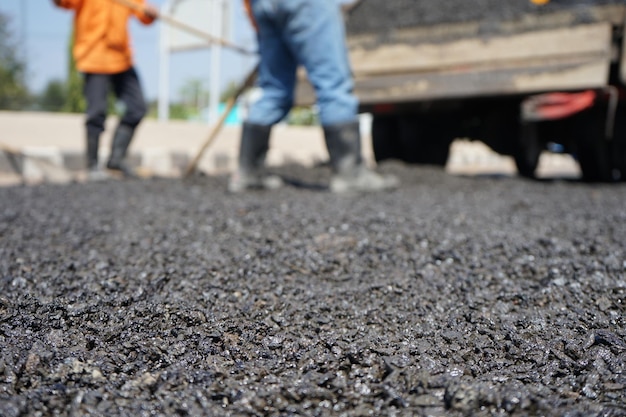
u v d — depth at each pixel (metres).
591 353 1.49
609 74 4.25
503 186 4.45
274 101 3.84
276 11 3.55
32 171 5.16
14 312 1.74
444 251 2.36
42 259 2.30
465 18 4.37
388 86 4.54
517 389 1.27
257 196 3.68
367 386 1.33
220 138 9.86
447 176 4.82
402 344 1.57
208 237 2.65
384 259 2.32
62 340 1.56
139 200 3.60
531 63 4.18
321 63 3.59
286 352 1.53
